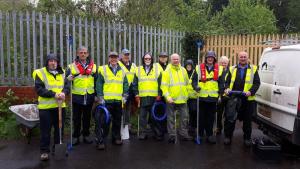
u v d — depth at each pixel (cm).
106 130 706
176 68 757
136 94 776
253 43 1217
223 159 644
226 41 1245
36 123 682
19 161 619
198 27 1822
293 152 693
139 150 698
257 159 645
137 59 1033
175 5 1844
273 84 688
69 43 714
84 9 1210
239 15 2088
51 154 665
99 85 718
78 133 730
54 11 1188
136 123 887
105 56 962
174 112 759
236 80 727
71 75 683
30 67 863
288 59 639
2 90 845
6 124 789
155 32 1081
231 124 736
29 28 849
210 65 749
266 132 725
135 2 1284
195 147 723
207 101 739
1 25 827
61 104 636
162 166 602
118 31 984
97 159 637
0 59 838
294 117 596
